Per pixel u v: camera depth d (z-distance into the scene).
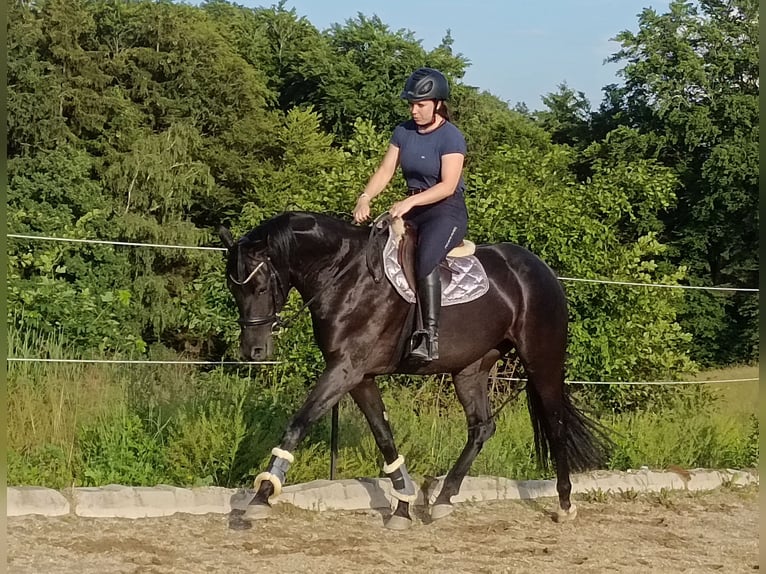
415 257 6.22
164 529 6.09
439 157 6.31
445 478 6.97
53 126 26.50
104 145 28.09
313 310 6.07
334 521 6.56
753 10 35.16
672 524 6.99
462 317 6.43
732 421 10.04
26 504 6.18
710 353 29.52
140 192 27.48
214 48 32.06
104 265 19.81
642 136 34.66
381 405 6.51
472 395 6.91
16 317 9.46
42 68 27.34
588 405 10.19
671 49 35.47
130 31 31.23
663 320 11.17
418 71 6.31
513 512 7.14
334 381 5.99
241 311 5.86
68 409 7.57
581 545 6.25
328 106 36.38
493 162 12.50
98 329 10.38
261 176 30.34
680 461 9.06
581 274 10.63
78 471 6.98
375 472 7.64
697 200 33.47
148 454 7.16
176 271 26.98
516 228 10.71
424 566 5.54
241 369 10.32
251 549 5.74
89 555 5.45
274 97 35.25
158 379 9.21
